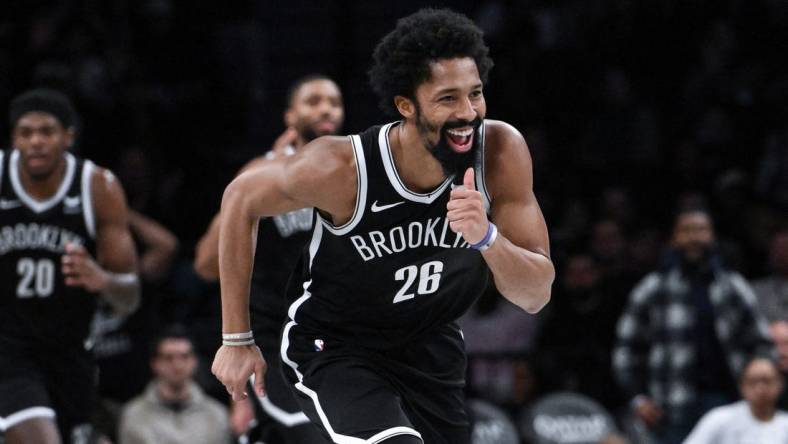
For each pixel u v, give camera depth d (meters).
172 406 21.05
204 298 26.81
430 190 10.10
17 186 14.90
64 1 32.75
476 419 21.92
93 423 20.50
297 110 15.27
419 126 9.86
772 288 24.94
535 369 24.64
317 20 35.97
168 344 20.97
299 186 10.14
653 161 31.36
